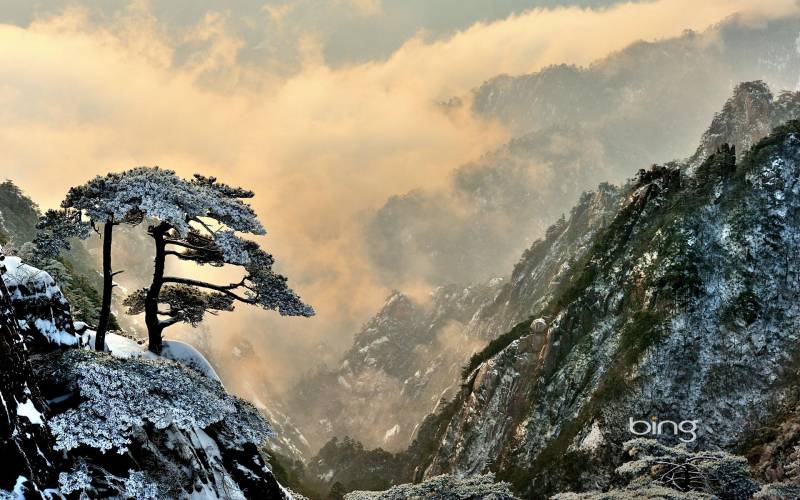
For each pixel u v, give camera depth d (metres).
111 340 27.14
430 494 42.28
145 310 27.80
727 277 111.44
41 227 23.98
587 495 41.44
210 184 27.09
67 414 19.75
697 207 120.62
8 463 16.12
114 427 20.28
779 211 114.44
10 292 21.55
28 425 17.38
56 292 23.23
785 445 88.06
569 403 114.69
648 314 112.00
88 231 24.48
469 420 134.38
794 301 107.69
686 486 43.34
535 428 116.00
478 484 43.12
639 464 43.88
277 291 27.14
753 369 102.25
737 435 97.12
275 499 27.75
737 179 121.44
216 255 26.84
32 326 22.00
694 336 106.50
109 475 20.56
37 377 20.47
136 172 24.81
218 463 25.69
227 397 25.53
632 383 104.38
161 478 22.27
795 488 46.03
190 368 26.48
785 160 118.62
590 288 126.19
